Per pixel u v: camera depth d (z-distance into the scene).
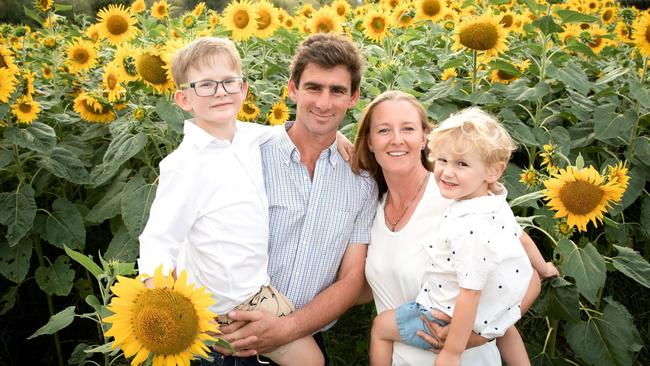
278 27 4.49
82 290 3.77
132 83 3.29
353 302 2.65
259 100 4.06
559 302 2.77
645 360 3.56
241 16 4.28
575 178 2.56
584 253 2.65
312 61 2.44
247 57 4.41
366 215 2.68
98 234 4.08
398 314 2.43
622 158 4.11
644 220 3.65
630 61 4.27
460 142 2.24
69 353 3.80
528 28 4.29
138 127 3.37
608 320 2.92
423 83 4.28
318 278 2.62
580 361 3.47
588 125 4.00
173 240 2.31
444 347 2.26
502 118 3.80
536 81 4.59
